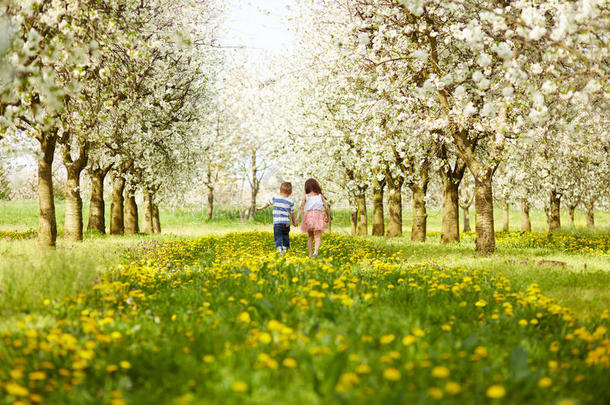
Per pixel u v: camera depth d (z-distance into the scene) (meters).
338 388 2.65
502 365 3.48
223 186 43.12
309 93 25.61
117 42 9.64
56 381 3.12
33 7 7.16
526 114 12.16
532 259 10.59
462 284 6.13
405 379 2.96
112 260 9.78
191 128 22.98
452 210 17.70
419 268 8.56
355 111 17.97
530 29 7.84
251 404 2.70
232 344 3.75
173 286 6.82
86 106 11.18
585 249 13.62
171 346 3.70
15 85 6.96
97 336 3.68
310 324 4.17
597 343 4.12
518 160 14.62
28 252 10.80
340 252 12.73
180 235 25.20
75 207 15.97
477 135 15.95
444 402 2.65
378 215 26.28
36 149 9.02
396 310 5.02
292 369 3.17
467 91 13.59
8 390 2.71
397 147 14.73
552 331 4.60
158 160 22.66
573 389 3.21
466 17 12.66
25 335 3.95
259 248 14.22
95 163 20.03
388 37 14.06
